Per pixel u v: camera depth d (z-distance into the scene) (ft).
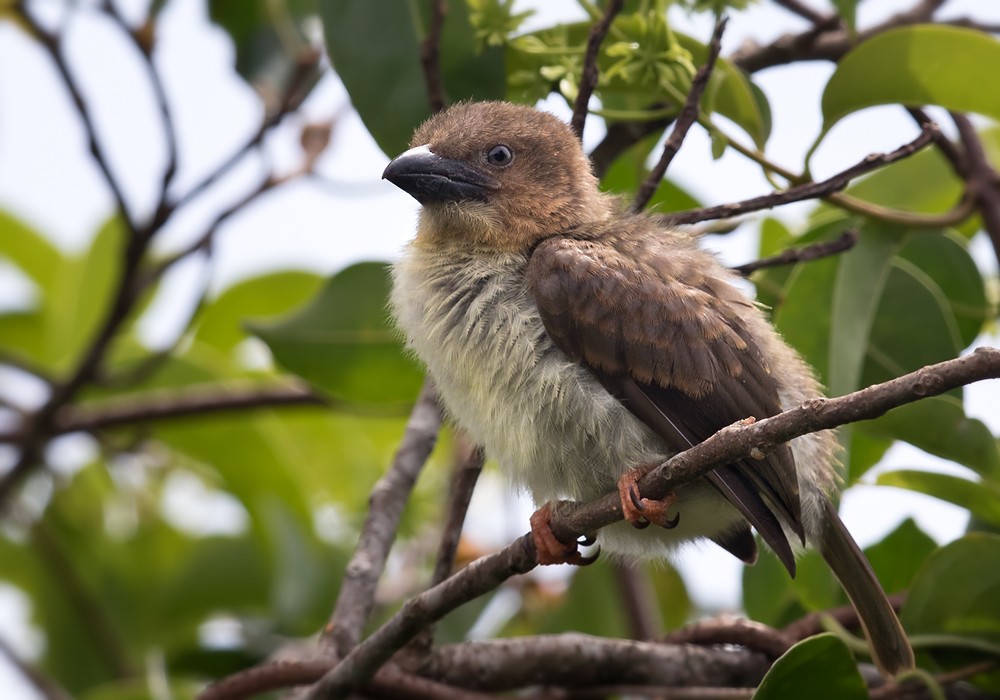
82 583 42.78
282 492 42.63
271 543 41.93
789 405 29.99
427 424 34.04
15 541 43.52
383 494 33.22
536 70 32.86
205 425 42.68
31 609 43.34
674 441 28.40
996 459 30.94
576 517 27.07
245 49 42.52
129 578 43.29
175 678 40.98
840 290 32.37
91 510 45.11
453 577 27.66
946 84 30.78
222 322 47.50
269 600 41.86
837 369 31.71
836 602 35.91
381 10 33.53
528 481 30.17
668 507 27.04
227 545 42.14
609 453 28.81
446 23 33.55
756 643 33.50
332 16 33.53
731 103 31.53
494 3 32.55
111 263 46.50
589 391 28.71
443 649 32.81
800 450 30.04
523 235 31.89
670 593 44.37
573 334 28.86
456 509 31.27
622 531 30.96
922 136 29.89
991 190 33.63
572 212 32.32
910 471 32.17
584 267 29.17
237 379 45.96
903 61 30.58
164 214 38.99
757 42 38.11
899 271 34.99
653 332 28.63
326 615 40.57
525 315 29.25
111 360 44.70
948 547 31.32
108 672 41.91
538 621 41.24
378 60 33.45
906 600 31.96
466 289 30.53
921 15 38.37
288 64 42.39
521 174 32.42
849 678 27.07
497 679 32.86
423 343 31.07
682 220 31.01
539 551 27.32
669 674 33.42
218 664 41.09
